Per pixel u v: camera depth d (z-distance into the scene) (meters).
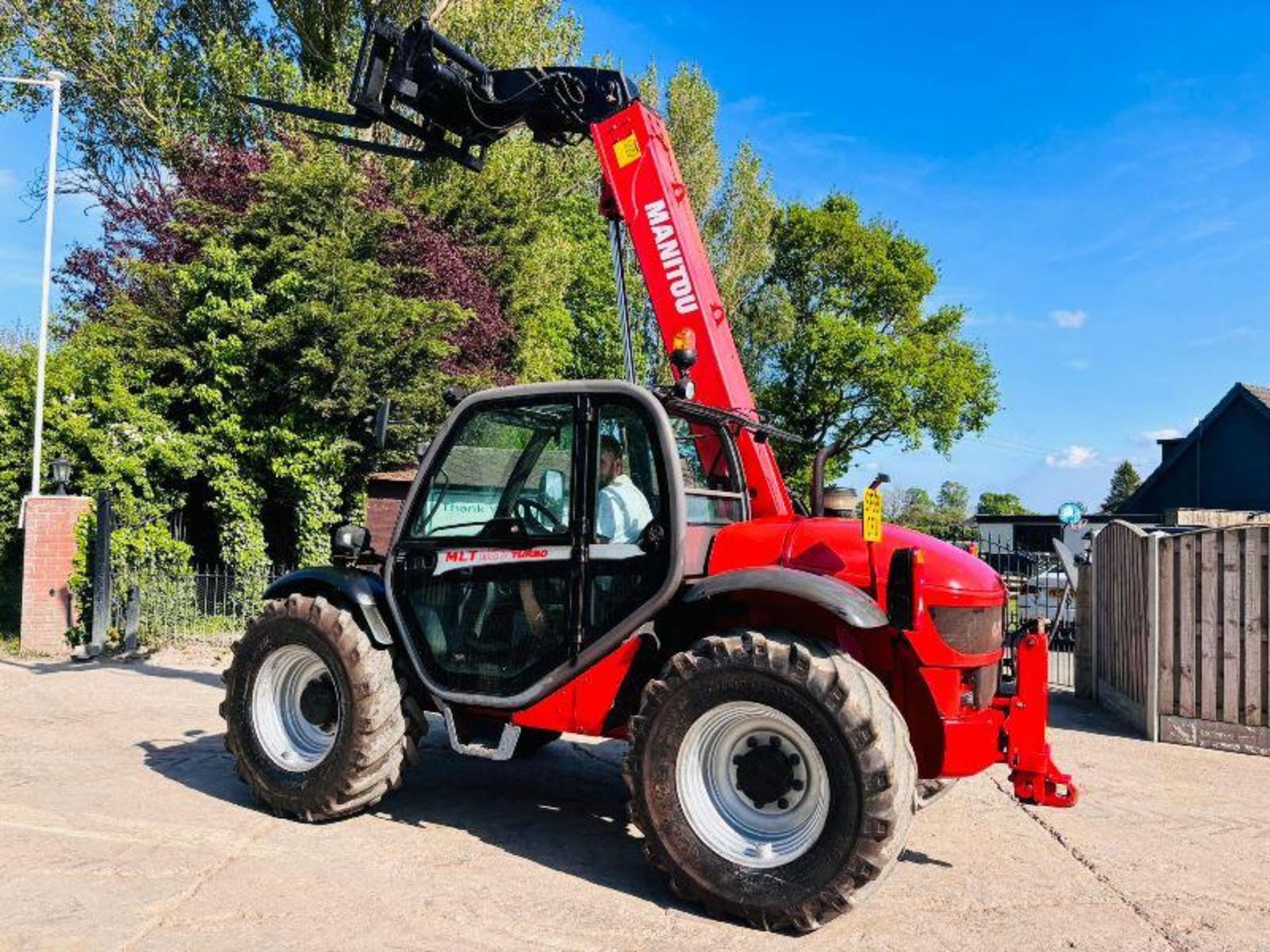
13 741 6.34
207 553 14.02
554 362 21.05
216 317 12.74
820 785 3.76
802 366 33.97
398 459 13.63
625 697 4.36
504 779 5.83
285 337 12.37
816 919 3.66
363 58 6.11
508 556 4.62
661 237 5.86
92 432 12.06
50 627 10.28
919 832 5.08
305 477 12.71
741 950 3.55
